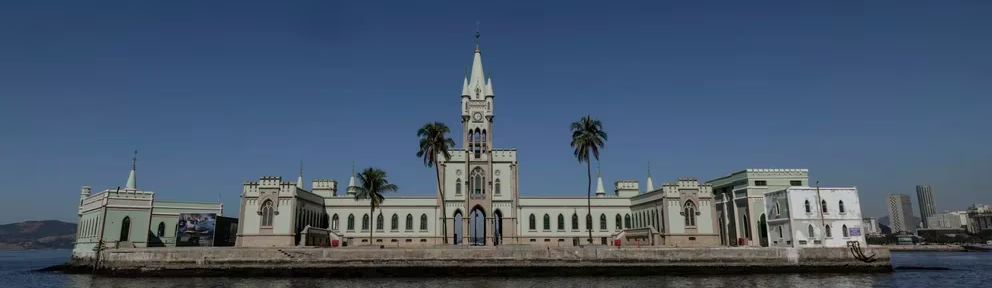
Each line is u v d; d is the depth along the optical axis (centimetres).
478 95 11344
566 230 10656
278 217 8775
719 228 10675
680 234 9600
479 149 11062
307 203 9569
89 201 9325
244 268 7138
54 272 8481
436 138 9012
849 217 8088
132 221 8744
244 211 8769
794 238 7888
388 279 6881
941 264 10475
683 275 7306
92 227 8925
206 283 6431
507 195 10606
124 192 8750
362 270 7188
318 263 7188
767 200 8650
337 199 10581
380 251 7269
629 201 10981
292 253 7212
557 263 7369
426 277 7100
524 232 10569
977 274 7675
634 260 7425
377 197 9419
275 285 6241
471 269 7288
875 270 7700
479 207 10544
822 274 7412
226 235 9481
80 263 9050
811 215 8012
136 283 6469
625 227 10869
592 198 10888
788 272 7531
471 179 10644
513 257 7375
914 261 11881
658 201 9925
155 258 7169
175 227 9612
